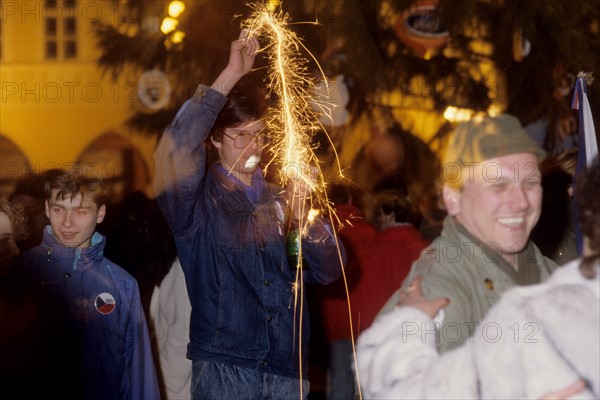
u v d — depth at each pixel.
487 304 3.21
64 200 4.30
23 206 5.04
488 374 3.05
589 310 3.05
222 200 4.12
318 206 4.32
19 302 4.28
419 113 9.51
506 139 3.31
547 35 9.55
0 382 4.25
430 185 6.15
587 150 4.35
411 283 3.30
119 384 4.40
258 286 4.07
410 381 3.12
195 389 4.09
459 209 3.35
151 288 5.18
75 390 4.30
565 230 4.28
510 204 3.28
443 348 3.16
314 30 9.34
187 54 9.96
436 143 9.25
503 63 9.70
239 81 4.25
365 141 9.14
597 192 3.14
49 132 12.84
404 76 9.60
